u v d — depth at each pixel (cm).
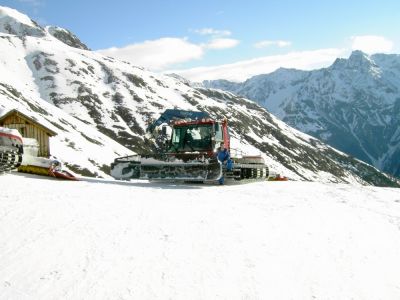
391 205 1258
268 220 938
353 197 1349
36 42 19988
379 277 702
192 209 995
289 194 1339
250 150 17762
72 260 646
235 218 932
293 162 19600
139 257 674
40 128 3553
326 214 1045
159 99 17850
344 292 637
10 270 607
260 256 721
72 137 7681
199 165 1605
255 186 1570
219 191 1379
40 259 642
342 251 789
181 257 687
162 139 1873
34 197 973
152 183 1689
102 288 577
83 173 6219
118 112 15462
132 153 9725
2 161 1389
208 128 1822
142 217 880
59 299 546
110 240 728
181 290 590
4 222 773
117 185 1440
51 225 777
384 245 853
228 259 696
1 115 3528
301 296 612
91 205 944
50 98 15450
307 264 714
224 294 592
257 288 616
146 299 561
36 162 1678
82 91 16162
